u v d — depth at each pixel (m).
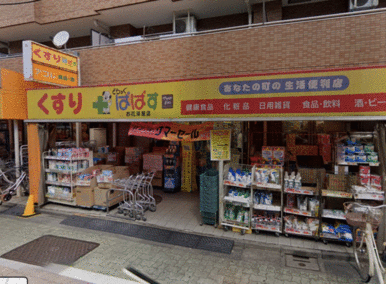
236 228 5.54
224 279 3.99
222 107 5.11
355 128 8.19
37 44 7.11
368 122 7.98
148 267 4.30
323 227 4.91
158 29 10.52
